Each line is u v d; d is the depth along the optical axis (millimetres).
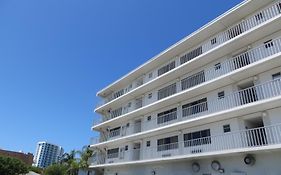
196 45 24656
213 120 19562
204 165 19422
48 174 46094
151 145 25719
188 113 22562
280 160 14906
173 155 22359
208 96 21172
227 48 20078
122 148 30078
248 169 16344
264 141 16609
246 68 17422
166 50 26531
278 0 18328
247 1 19109
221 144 18391
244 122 18000
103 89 37438
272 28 17484
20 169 41531
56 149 95750
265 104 15898
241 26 20500
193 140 20844
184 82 24516
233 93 18922
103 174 33500
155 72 29438
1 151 54750
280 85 16188
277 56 15789
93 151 39469
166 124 24500
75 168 40281
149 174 24672
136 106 30562
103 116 37531
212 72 21609
